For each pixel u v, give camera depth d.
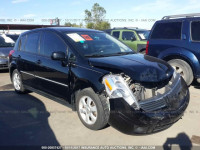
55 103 4.77
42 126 3.65
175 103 3.24
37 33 4.80
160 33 5.97
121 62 3.43
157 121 2.93
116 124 3.00
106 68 3.28
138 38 10.07
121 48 4.43
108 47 4.24
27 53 4.91
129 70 3.16
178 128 3.53
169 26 5.80
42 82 4.44
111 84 3.01
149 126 2.92
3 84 6.57
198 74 5.26
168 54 5.68
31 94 5.47
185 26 5.48
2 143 3.12
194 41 5.29
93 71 3.34
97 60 3.50
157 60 3.83
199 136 3.28
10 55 5.61
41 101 4.91
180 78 3.76
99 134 3.36
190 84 5.84
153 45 6.07
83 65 3.52
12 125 3.69
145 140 3.19
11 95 5.40
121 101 2.91
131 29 10.56
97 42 4.23
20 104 4.72
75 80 3.56
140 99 3.07
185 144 3.07
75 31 4.37
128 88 2.98
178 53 5.49
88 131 3.46
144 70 3.23
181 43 5.49
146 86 3.15
